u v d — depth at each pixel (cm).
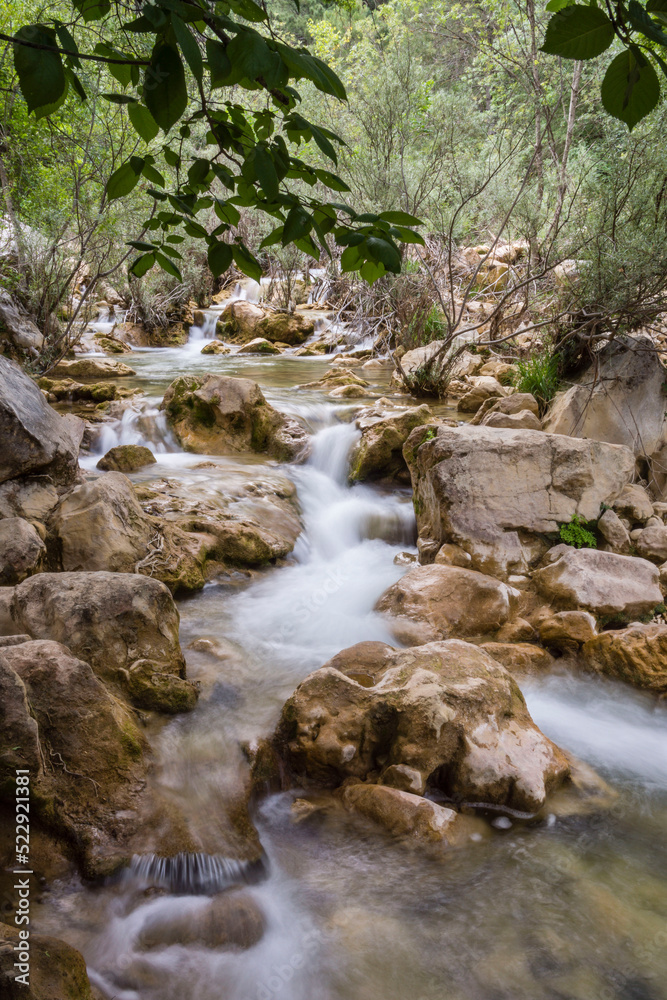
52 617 356
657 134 754
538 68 1298
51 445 504
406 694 339
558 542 535
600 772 356
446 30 1588
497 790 322
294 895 276
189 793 305
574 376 792
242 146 139
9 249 1048
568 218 940
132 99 119
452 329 996
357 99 1227
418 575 501
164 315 1638
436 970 243
